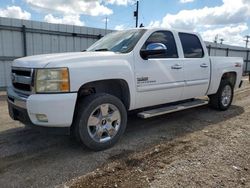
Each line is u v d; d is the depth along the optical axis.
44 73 3.34
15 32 11.29
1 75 11.18
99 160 3.49
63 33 12.67
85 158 3.55
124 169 3.23
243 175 3.06
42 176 3.05
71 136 4.35
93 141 3.72
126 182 2.91
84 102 3.65
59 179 2.98
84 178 3.01
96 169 3.23
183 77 5.03
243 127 5.05
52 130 3.45
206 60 5.63
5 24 10.93
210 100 6.46
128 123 5.31
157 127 5.05
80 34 13.26
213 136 4.49
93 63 3.64
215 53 24.33
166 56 4.77
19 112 3.70
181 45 5.08
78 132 3.62
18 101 3.58
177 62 4.86
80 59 3.56
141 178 2.99
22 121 3.72
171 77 4.76
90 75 3.57
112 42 4.68
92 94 3.81
